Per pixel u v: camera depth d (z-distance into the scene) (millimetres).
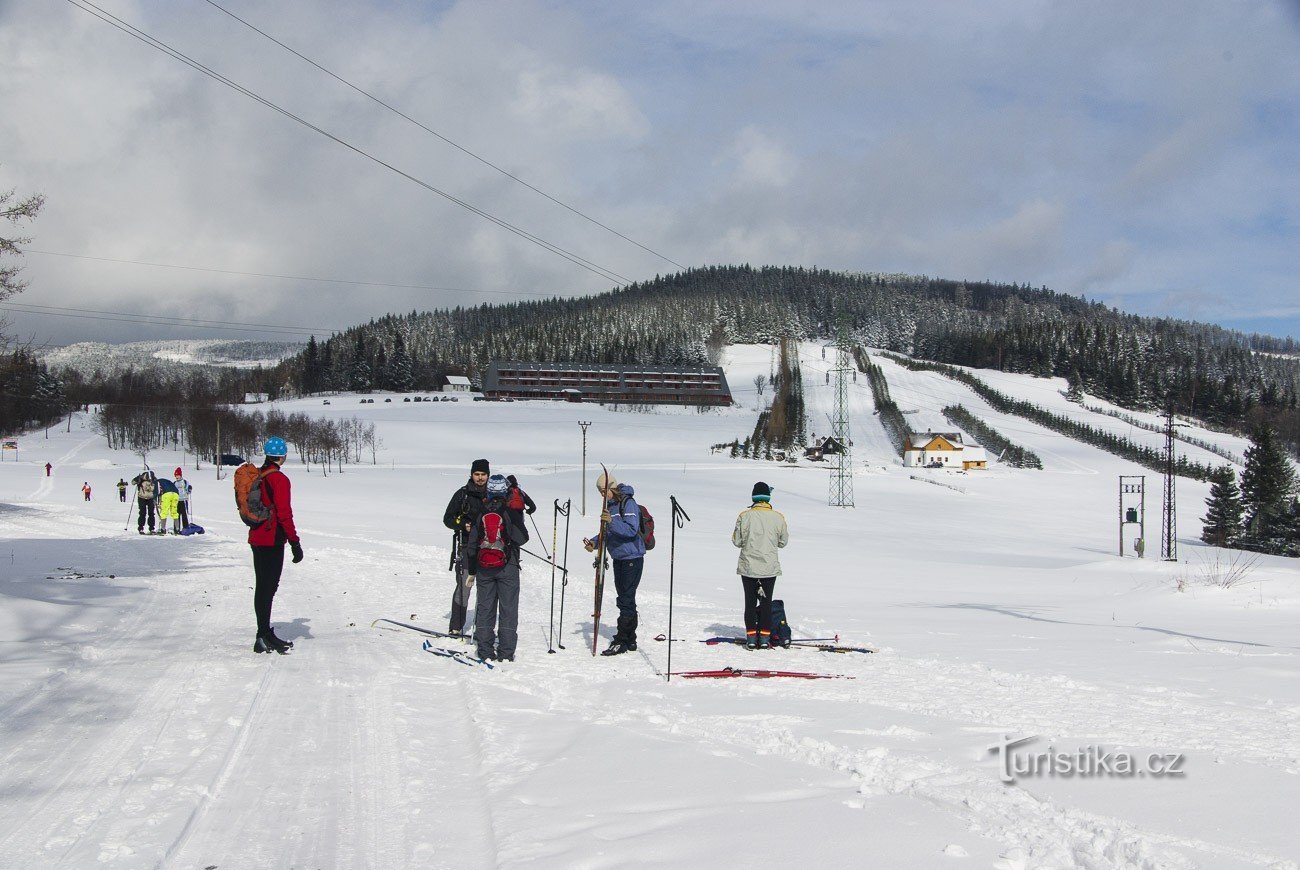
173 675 6984
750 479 79062
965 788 4414
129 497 48438
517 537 8844
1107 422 144250
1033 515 65562
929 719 6059
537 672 8086
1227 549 53250
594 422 130500
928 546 40281
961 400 154625
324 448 89000
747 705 6574
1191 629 12961
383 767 4969
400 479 66688
